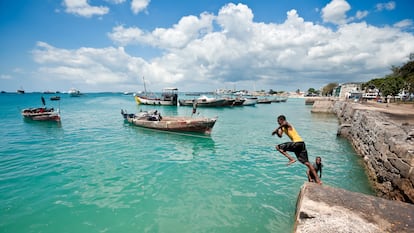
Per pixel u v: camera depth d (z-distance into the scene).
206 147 13.10
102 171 8.88
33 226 5.32
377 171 8.02
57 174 8.52
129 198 6.71
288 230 5.21
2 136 15.77
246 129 19.80
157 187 7.47
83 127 19.83
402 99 41.03
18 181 7.81
